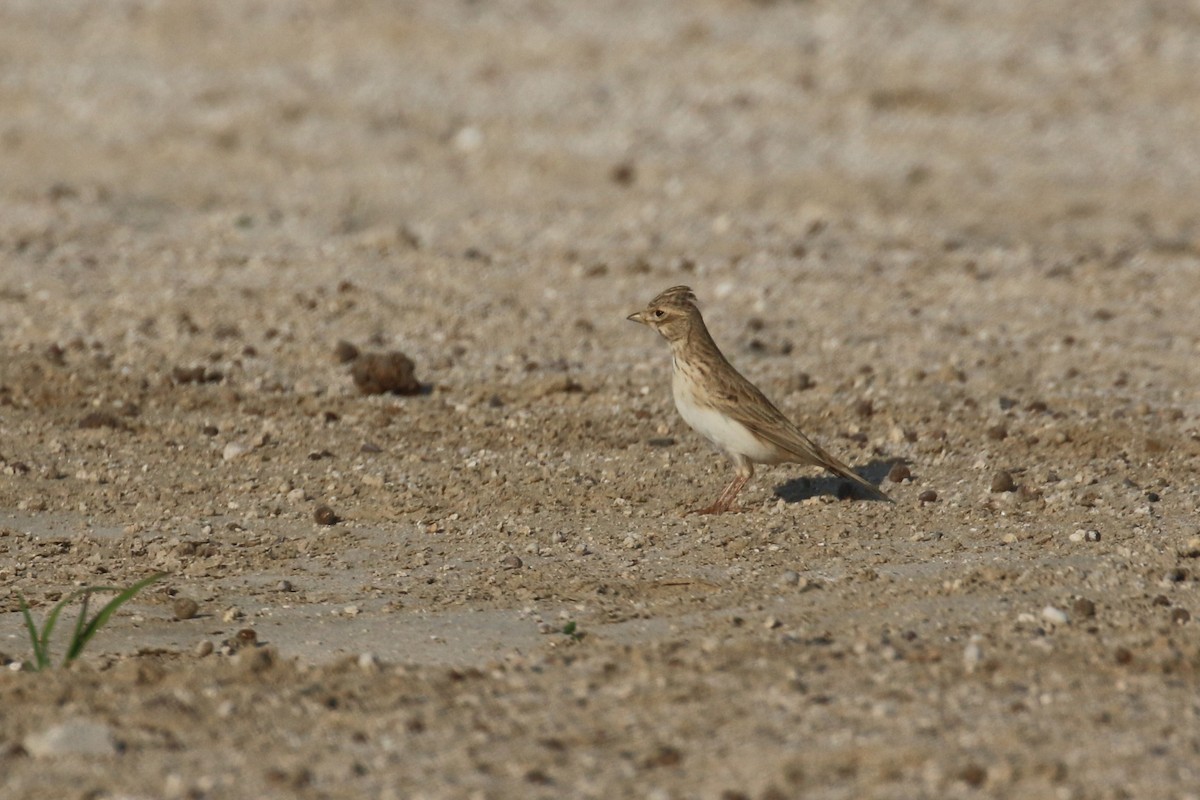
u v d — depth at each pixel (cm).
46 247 2177
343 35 3503
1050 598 1036
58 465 1353
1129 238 2397
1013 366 1703
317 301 1903
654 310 1232
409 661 944
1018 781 747
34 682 888
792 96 3181
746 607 1030
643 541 1176
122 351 1706
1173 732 804
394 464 1365
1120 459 1366
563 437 1436
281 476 1334
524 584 1089
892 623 990
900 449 1405
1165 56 3419
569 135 2984
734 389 1209
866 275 2102
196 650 968
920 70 3322
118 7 3684
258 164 2811
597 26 3569
